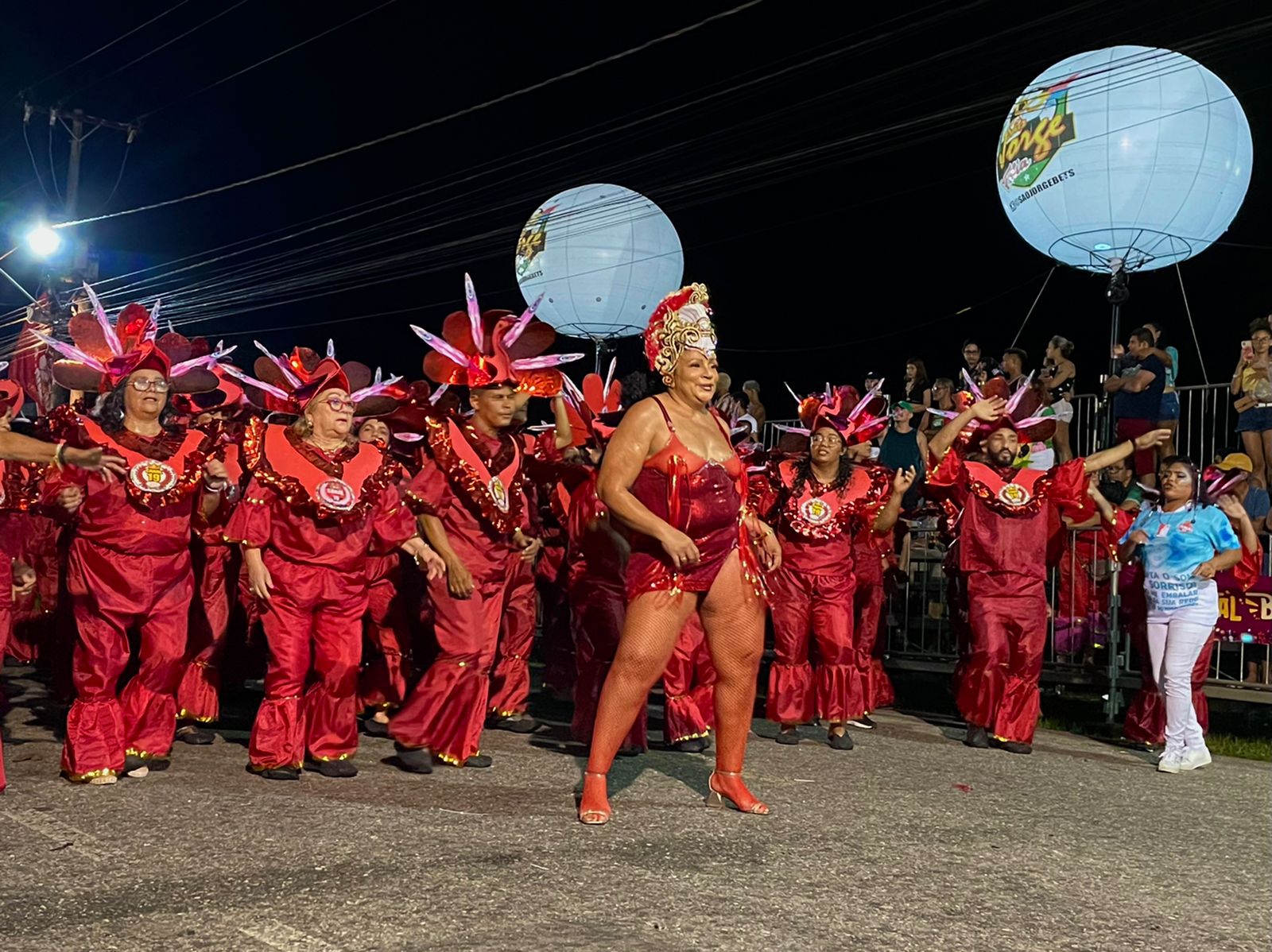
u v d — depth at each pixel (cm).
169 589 560
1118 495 977
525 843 449
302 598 559
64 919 349
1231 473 771
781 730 740
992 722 751
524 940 343
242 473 579
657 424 492
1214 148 891
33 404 932
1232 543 723
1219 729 951
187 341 594
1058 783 647
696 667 723
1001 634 754
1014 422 765
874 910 391
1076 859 475
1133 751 795
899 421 1111
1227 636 850
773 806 540
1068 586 937
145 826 455
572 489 678
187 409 680
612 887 399
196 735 649
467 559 602
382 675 721
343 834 452
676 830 482
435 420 598
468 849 438
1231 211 921
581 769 610
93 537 535
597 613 658
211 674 670
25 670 921
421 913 363
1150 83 898
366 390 584
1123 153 895
